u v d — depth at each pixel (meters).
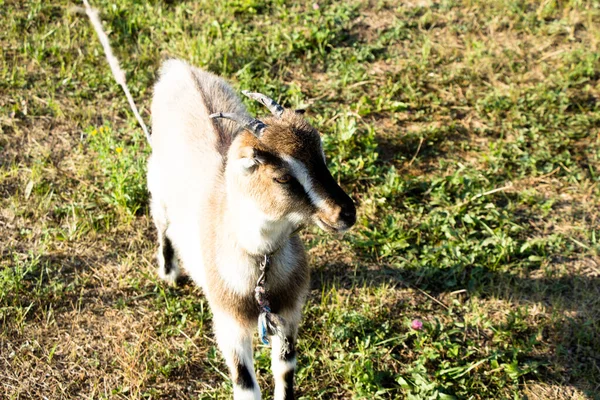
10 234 6.23
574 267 5.94
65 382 5.07
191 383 5.09
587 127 7.29
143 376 5.05
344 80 7.78
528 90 7.69
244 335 4.53
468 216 6.26
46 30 8.61
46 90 7.78
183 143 5.19
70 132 7.33
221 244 4.39
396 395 4.96
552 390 5.00
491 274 5.86
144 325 5.50
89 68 8.05
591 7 8.98
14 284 5.66
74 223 6.27
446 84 7.86
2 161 6.96
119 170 6.56
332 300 5.62
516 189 6.67
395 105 7.48
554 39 8.49
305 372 5.09
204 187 4.79
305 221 4.13
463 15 8.89
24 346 5.28
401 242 6.08
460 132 7.30
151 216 6.43
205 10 8.97
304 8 8.98
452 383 5.00
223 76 7.88
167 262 5.75
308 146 4.05
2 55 8.15
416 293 5.75
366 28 8.66
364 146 7.01
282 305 4.53
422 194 6.61
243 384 4.53
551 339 5.36
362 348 5.17
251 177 4.05
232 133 5.13
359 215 6.38
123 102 7.63
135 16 8.72
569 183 6.73
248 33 8.49
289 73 8.02
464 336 5.38
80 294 5.73
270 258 4.36
